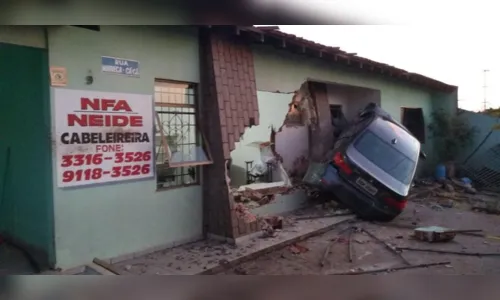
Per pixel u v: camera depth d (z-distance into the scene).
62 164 5.12
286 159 11.77
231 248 6.50
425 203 11.40
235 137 7.06
